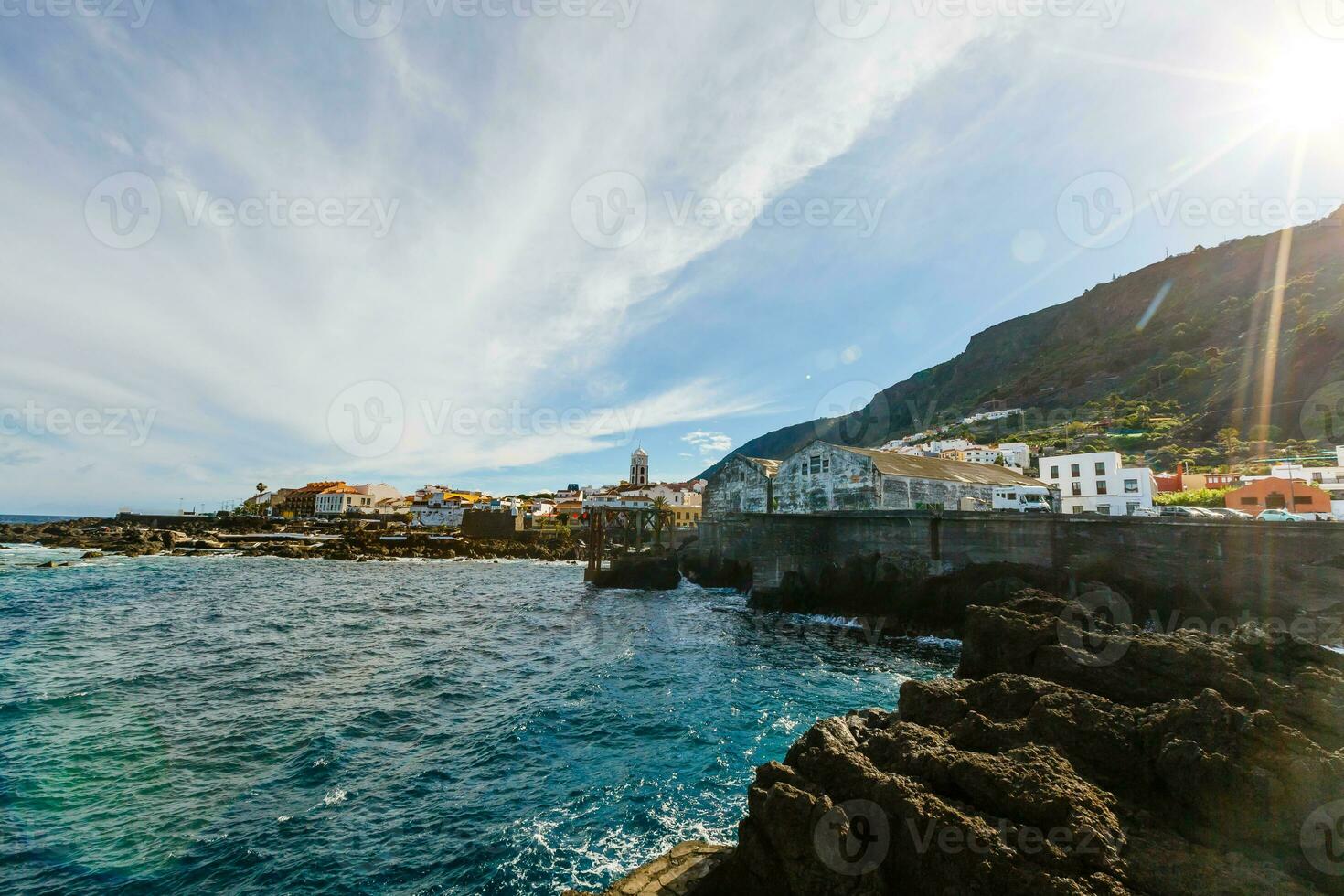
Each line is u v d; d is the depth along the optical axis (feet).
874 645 90.27
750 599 121.39
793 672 74.18
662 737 52.37
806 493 136.56
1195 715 24.77
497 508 357.20
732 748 49.83
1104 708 27.76
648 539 229.25
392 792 42.19
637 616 118.42
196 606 122.42
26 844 34.45
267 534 340.59
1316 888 19.03
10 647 80.84
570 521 359.25
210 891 31.19
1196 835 21.63
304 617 113.50
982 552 90.79
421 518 396.98
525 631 102.94
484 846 35.35
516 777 44.52
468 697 64.34
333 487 479.00
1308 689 26.32
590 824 37.83
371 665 77.56
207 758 46.70
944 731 29.89
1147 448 231.09
